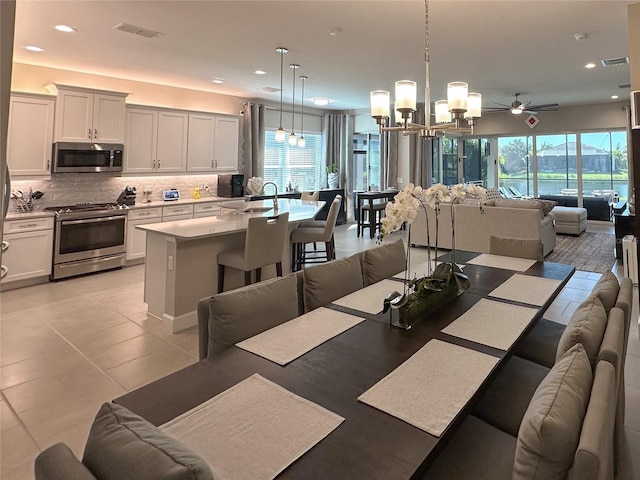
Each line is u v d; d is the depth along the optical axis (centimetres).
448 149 1058
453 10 353
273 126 872
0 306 407
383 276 265
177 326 349
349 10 354
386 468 96
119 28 398
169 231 357
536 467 94
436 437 106
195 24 388
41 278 491
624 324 155
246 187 795
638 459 192
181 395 127
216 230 365
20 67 523
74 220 508
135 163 597
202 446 104
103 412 98
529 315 190
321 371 141
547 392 106
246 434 108
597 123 882
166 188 673
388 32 407
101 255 537
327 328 178
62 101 512
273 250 380
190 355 305
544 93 741
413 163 891
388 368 142
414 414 116
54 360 295
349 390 129
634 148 317
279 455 100
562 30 404
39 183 532
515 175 1032
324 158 974
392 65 534
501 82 641
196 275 363
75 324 362
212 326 169
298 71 570
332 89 700
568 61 518
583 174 943
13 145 479
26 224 471
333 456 100
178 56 495
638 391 253
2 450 201
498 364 145
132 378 272
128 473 78
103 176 596
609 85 670
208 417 116
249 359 151
